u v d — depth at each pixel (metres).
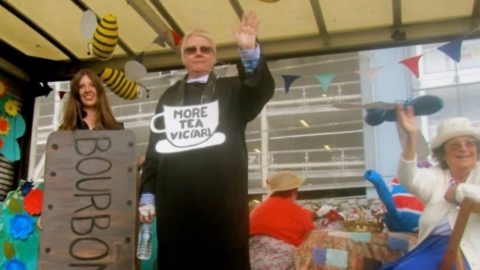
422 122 8.07
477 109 8.31
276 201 3.98
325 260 3.59
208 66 3.04
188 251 2.74
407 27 4.87
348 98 8.66
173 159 2.82
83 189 3.04
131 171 3.06
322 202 4.21
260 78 2.84
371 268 3.52
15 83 5.49
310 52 5.08
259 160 9.18
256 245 3.88
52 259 2.95
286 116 9.23
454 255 2.82
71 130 3.17
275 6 4.64
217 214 2.73
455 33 4.75
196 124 2.88
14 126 5.40
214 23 4.95
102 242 2.97
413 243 3.51
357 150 8.79
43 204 3.01
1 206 4.27
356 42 4.97
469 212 2.83
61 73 5.52
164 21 4.93
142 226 2.96
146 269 3.83
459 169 3.18
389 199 3.60
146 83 8.35
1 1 4.61
